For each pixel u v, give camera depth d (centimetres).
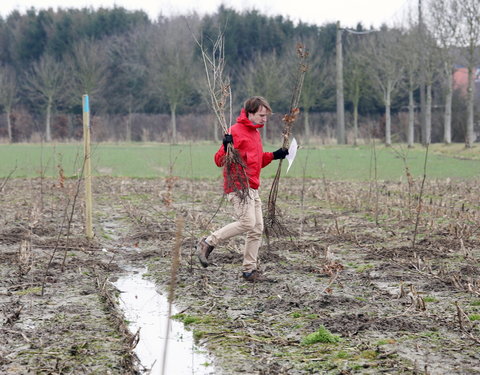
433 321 608
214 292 726
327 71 6975
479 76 4934
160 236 1098
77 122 7194
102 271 841
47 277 795
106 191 1953
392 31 5338
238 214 754
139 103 7919
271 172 2742
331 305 666
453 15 4300
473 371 477
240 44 8625
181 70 6419
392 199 1595
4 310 645
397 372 476
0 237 1065
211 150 4781
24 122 7319
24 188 1962
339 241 1055
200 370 491
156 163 3288
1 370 484
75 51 7331
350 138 6762
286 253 958
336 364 494
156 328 602
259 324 605
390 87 5425
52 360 507
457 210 1407
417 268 838
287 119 779
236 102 7025
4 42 9181
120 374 482
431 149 4638
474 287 718
